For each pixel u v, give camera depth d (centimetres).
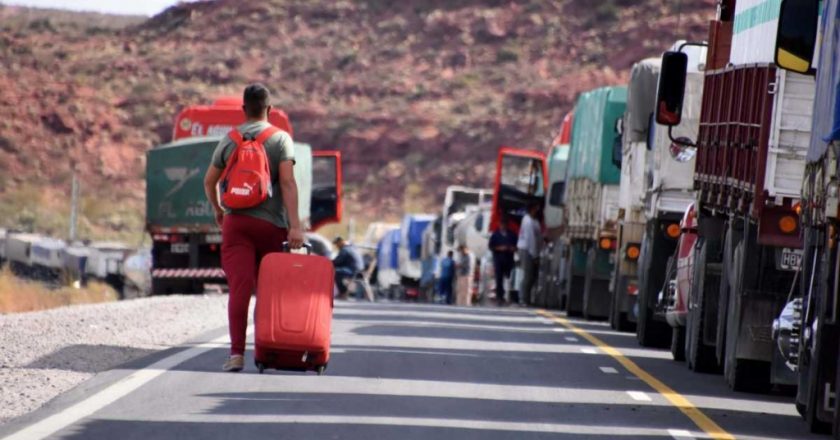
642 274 5800
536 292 10662
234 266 3703
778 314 3991
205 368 3941
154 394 3416
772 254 3981
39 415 3070
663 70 5059
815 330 3222
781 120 3869
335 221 11600
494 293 10806
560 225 10356
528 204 11344
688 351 4734
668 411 3491
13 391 3453
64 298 9444
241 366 3825
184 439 2808
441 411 3291
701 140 4969
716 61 5012
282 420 3066
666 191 5722
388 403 3388
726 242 4362
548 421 3198
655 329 5594
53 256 13025
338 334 5416
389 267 16275
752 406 3734
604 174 7431
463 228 13650
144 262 12319
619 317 6494
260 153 3616
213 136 10050
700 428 3212
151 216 9438
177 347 4569
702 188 4766
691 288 4750
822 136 3212
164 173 9394
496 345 5194
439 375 4038
